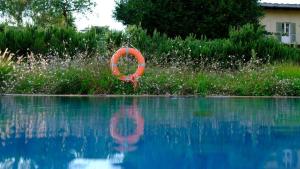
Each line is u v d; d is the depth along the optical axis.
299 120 5.57
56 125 4.84
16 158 3.12
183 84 11.32
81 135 4.13
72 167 2.86
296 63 16.39
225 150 3.42
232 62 15.97
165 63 13.77
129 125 4.89
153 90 11.27
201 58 14.91
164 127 4.75
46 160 3.06
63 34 16.27
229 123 5.16
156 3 22.09
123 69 11.59
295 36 31.86
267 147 3.54
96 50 14.48
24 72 11.29
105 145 3.63
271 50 16.80
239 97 10.95
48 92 10.86
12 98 9.46
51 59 13.00
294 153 3.30
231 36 17.30
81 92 10.97
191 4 22.09
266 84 11.77
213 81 11.80
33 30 16.38
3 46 15.66
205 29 22.11
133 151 3.38
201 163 2.97
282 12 31.70
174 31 22.23
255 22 22.58
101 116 5.84
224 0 22.23
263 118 5.79
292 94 11.70
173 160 3.06
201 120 5.45
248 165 2.90
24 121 5.19
